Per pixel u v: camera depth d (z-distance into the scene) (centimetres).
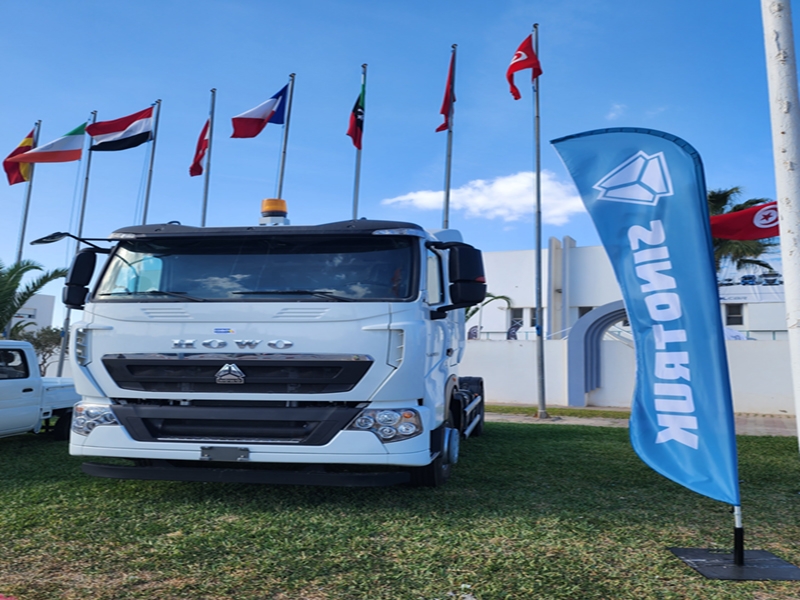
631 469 752
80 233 2033
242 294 513
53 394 902
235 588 354
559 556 412
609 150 469
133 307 520
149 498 561
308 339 495
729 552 424
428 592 350
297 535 452
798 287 581
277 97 1762
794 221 583
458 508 536
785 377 1809
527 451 910
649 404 443
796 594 354
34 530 460
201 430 505
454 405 715
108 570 379
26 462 748
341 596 344
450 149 1683
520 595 347
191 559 399
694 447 420
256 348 498
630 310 455
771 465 822
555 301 2905
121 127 1895
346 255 525
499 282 3044
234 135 1727
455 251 522
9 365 835
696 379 425
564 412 1759
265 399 495
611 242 462
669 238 443
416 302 508
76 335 529
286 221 588
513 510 533
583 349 2017
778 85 593
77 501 549
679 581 371
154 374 508
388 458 485
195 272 530
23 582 358
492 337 3023
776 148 594
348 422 489
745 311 2686
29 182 2073
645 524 493
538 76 1594
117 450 507
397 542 438
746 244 2508
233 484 619
